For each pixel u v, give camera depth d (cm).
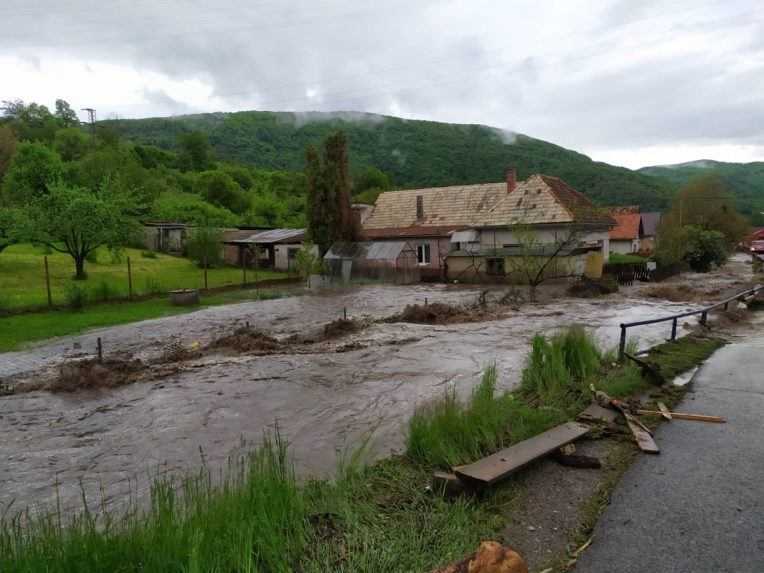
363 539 379
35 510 536
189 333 1576
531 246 2752
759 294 2183
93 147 9038
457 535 387
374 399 880
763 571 351
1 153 6316
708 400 744
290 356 1230
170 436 743
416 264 3488
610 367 898
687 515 425
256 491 406
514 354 1206
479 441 550
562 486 477
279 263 4184
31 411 876
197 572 298
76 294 2050
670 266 3625
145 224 4950
